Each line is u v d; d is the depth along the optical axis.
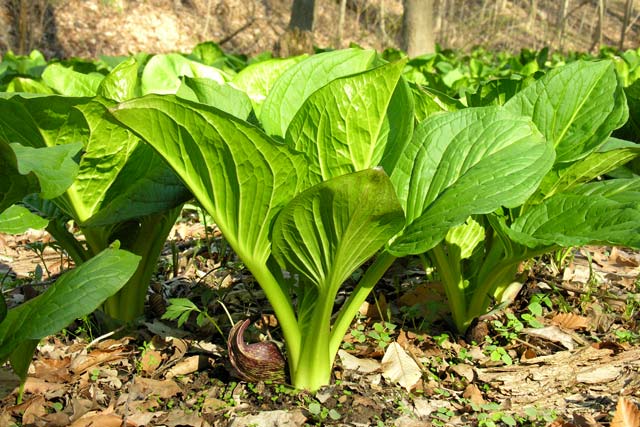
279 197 2.65
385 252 2.95
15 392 3.04
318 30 29.09
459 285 3.64
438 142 3.03
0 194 2.38
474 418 2.99
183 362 3.27
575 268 4.75
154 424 2.84
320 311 2.87
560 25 31.77
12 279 4.73
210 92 3.14
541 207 3.11
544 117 3.52
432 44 18.48
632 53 10.25
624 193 3.10
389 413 2.95
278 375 3.06
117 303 3.62
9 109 3.03
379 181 2.40
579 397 3.16
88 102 2.99
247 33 27.20
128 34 23.91
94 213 3.41
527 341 3.70
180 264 4.82
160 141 2.56
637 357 3.49
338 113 2.72
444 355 3.53
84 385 3.15
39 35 21.62
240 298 4.11
